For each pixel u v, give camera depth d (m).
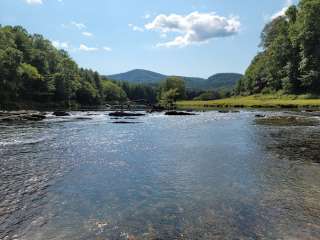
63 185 13.43
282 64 110.75
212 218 9.99
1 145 23.48
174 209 10.75
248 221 9.76
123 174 15.18
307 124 36.28
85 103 160.25
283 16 134.25
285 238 8.69
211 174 15.11
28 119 47.91
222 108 85.38
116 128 35.62
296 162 17.31
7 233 9.06
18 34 137.38
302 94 98.06
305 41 93.06
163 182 13.84
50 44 165.75
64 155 19.75
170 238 8.73
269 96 109.44
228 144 23.61
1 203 11.33
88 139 26.72
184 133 30.52
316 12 91.00
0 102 94.75
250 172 15.38
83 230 9.23
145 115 58.50
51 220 9.91
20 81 105.44
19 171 15.69
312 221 9.69
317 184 13.29
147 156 19.41
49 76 131.62
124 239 8.68
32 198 11.84
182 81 173.25
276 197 11.77
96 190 12.77
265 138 26.17
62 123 42.03
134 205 11.13
